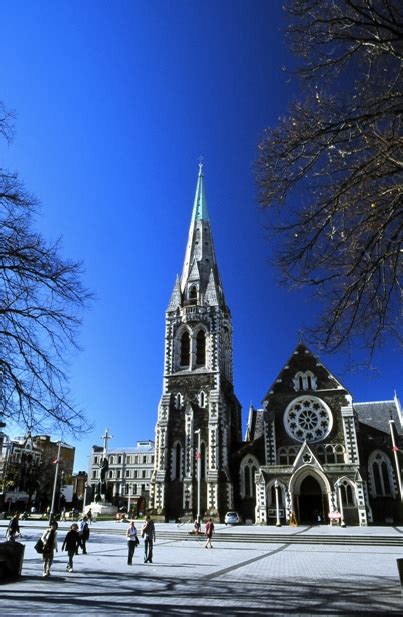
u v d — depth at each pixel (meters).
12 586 16.78
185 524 51.84
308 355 60.78
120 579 18.58
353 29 11.21
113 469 135.38
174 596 14.86
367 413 66.06
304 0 11.34
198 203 81.19
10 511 83.50
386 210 11.76
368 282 12.80
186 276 73.00
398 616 11.88
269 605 13.34
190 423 58.72
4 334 15.24
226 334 71.12
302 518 56.19
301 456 53.03
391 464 54.38
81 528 29.78
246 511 56.47
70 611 12.51
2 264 15.41
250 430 73.81
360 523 48.59
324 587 16.47
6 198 15.29
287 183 12.73
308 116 12.09
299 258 13.38
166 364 64.25
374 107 11.53
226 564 23.53
